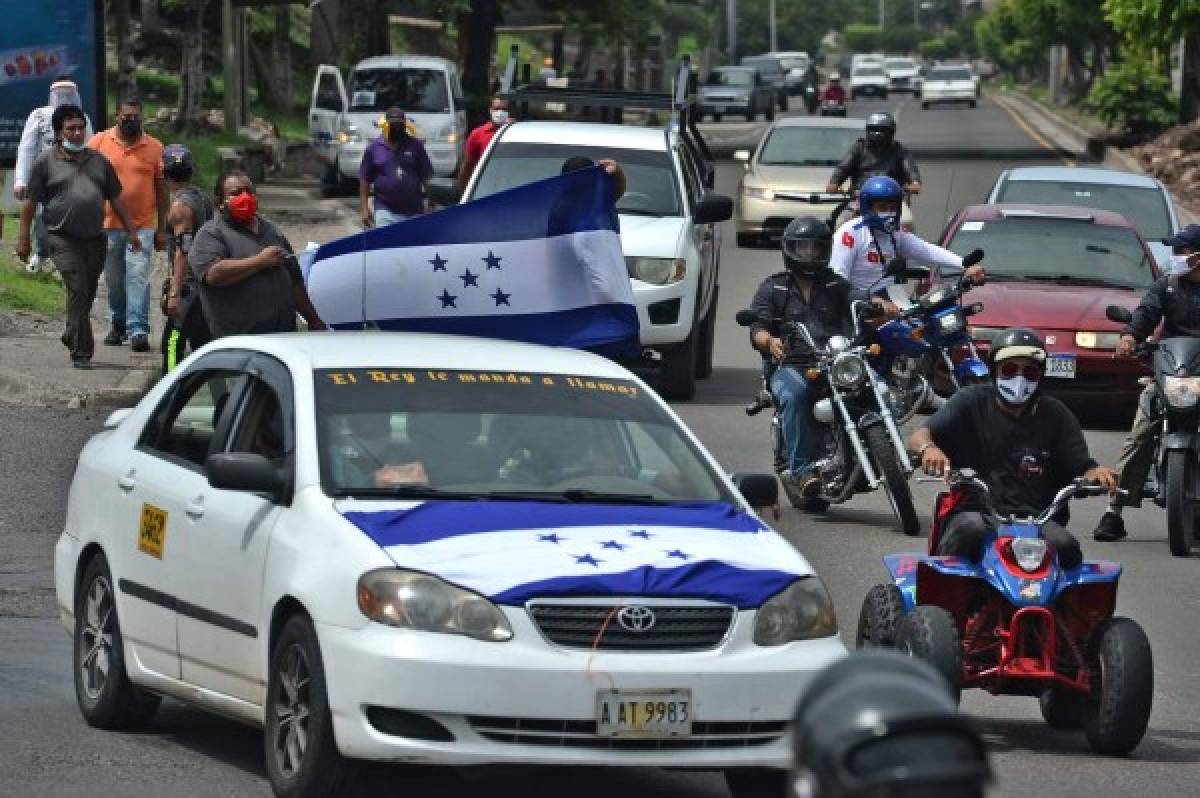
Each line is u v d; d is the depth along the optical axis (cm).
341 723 896
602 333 1614
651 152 2530
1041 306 2408
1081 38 10175
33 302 2780
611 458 1028
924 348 1877
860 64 14175
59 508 1728
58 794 964
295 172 5719
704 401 2448
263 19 7506
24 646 1304
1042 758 1103
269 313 1630
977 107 12125
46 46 3334
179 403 1119
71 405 2161
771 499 1065
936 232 4478
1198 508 1772
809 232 1802
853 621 1413
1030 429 1151
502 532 938
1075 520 1919
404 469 988
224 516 1007
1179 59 8088
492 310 1609
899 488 1723
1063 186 2972
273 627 954
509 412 1038
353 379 1034
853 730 316
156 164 2475
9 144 3356
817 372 1766
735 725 906
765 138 4350
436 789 1005
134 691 1097
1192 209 4997
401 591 896
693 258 2409
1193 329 1825
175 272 1870
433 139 5194
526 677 880
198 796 967
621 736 889
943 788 311
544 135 2538
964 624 1116
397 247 1608
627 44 8900
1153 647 1394
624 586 905
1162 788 1038
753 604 923
